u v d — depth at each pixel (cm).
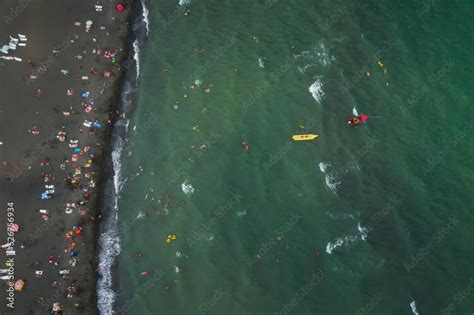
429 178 5147
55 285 4778
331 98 5509
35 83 5441
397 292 4653
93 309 4766
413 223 4944
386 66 5672
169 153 5319
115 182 5234
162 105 5538
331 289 4681
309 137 5309
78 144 5272
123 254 4959
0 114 5275
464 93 5556
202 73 5662
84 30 5753
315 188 5109
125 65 5725
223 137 5359
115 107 5516
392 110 5456
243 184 5147
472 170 5184
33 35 5644
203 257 4856
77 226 4994
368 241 4866
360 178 5147
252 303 4659
